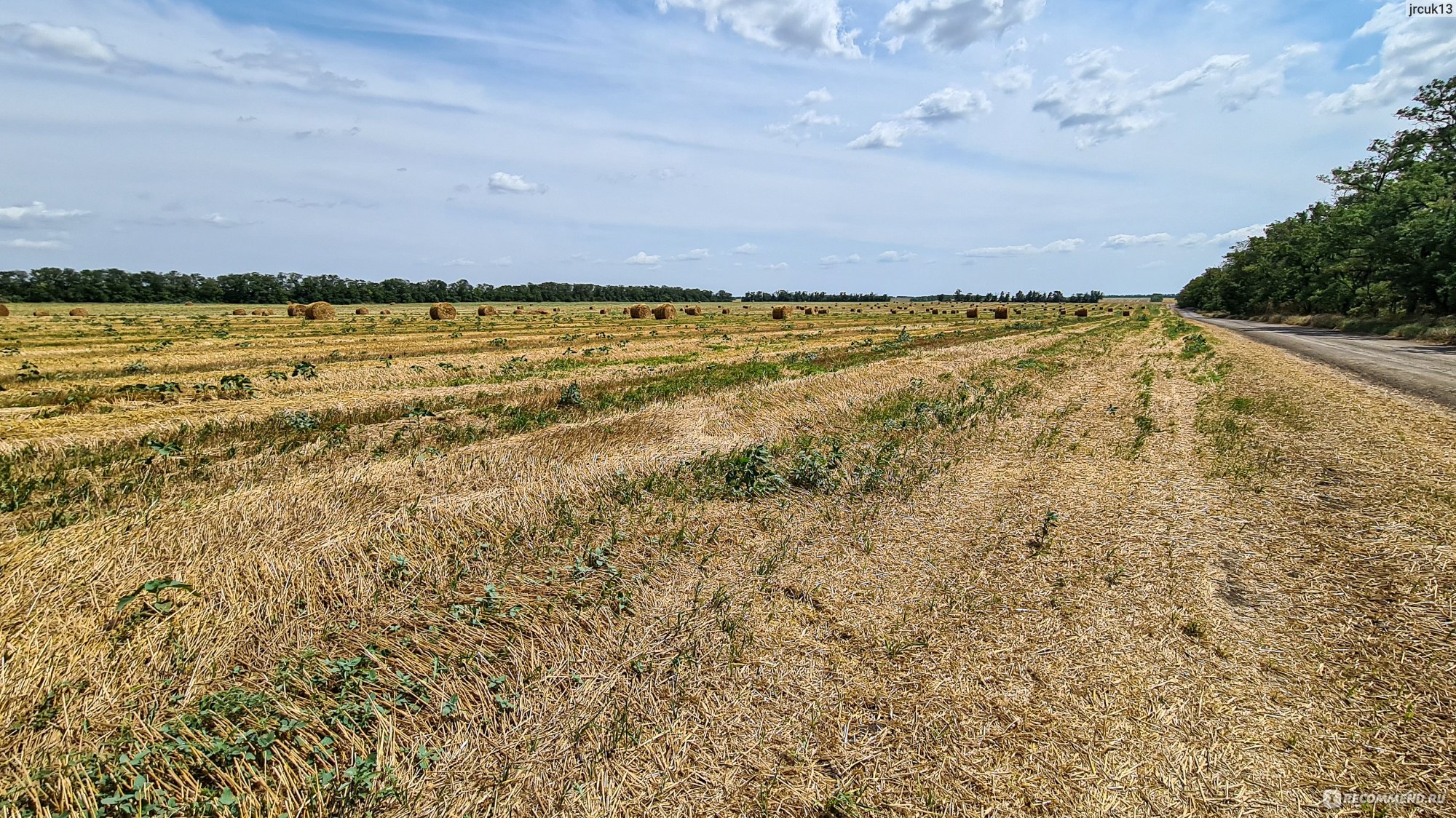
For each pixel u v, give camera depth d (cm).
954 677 398
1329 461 833
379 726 346
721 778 324
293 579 483
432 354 2272
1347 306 4294
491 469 772
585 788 317
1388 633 428
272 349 2317
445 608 467
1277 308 5816
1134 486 776
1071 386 1641
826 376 1534
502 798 311
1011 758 333
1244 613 466
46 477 714
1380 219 3275
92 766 311
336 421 1072
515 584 504
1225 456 905
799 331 3912
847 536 620
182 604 439
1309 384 1495
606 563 542
